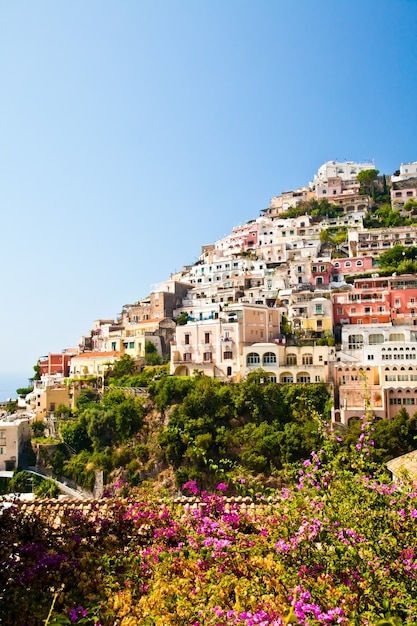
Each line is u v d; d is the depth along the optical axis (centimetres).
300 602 1385
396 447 6284
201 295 13562
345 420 6962
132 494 2312
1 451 8294
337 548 1599
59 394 9612
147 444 7881
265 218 18962
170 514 2056
